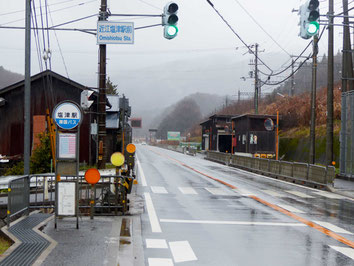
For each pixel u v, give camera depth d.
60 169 9.73
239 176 27.80
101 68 22.66
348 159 25.30
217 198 16.69
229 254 8.12
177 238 9.51
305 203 15.84
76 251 7.62
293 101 55.38
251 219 12.11
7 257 7.10
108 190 12.66
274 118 48.34
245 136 48.06
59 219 10.91
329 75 25.27
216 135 63.88
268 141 46.50
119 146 39.81
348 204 15.94
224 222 11.58
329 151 25.12
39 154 23.97
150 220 11.64
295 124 51.41
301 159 41.41
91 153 32.88
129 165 21.48
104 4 20.02
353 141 24.69
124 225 10.55
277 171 27.50
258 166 31.33
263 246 8.83
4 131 32.34
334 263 7.57
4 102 31.84
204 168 35.28
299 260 7.73
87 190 13.23
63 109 9.73
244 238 9.59
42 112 32.44
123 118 23.14
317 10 11.67
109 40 14.72
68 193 9.73
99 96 22.67
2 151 32.28
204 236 9.76
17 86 32.41
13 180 9.85
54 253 7.45
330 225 11.41
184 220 11.77
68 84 32.69
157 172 29.81
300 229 10.74
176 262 7.50
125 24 14.71
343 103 26.03
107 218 11.36
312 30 11.80
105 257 7.25
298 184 23.44
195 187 20.59
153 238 9.45
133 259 7.36
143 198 16.31
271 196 17.64
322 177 21.66
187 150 71.62
